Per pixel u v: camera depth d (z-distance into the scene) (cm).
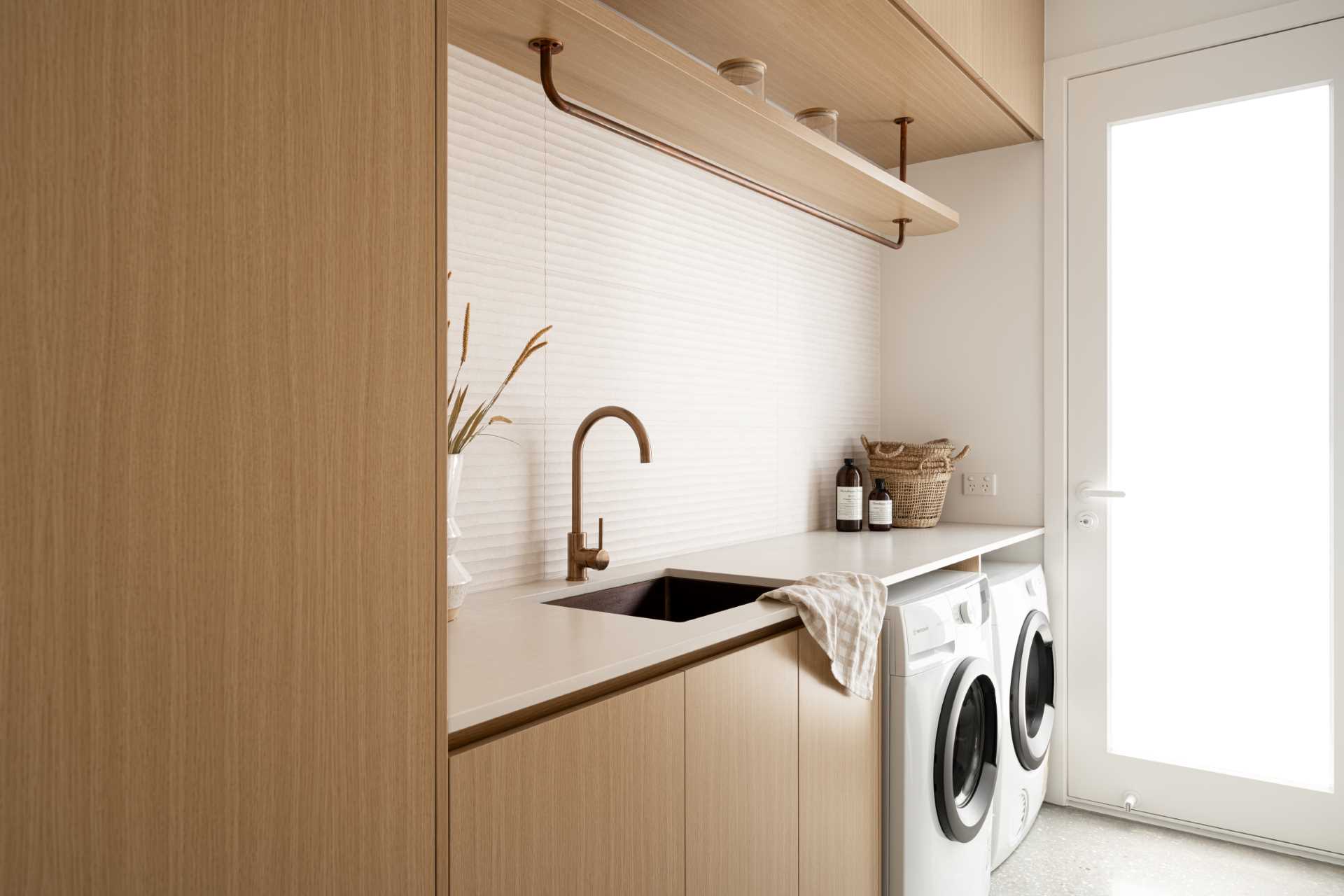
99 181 64
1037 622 261
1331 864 243
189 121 70
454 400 165
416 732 90
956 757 210
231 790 73
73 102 63
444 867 93
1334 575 243
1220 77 259
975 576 225
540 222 184
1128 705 276
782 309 265
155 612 68
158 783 68
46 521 62
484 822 98
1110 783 277
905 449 285
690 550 227
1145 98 271
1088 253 280
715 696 136
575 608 160
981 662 212
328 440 81
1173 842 258
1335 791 243
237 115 73
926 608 193
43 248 62
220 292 72
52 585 62
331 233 81
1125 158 278
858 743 177
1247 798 256
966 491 304
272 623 76
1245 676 258
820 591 166
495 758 99
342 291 82
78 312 64
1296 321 250
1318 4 244
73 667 63
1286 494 252
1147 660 273
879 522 274
